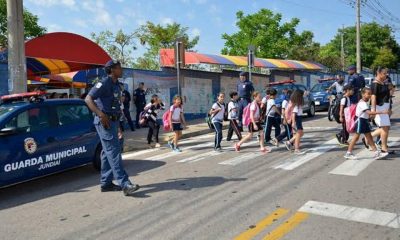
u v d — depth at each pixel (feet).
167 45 106.32
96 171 27.61
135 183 23.02
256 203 18.15
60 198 21.11
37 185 24.47
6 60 41.39
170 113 34.06
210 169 25.76
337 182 21.07
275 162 26.84
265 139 35.22
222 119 33.42
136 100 53.72
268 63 86.48
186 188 21.33
